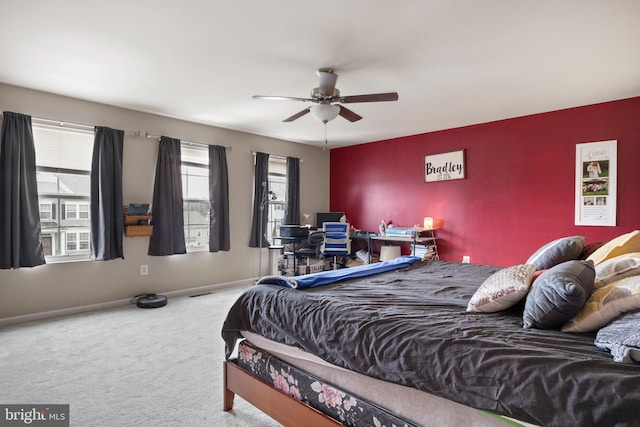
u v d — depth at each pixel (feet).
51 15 7.41
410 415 4.22
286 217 19.40
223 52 9.13
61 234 12.59
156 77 10.77
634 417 2.86
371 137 18.90
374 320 4.93
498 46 8.74
